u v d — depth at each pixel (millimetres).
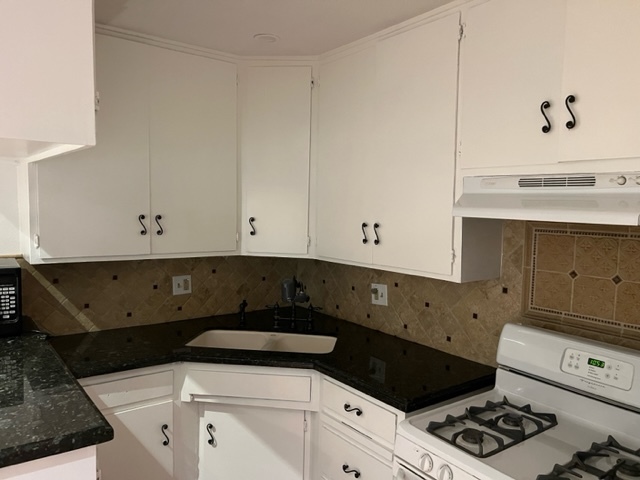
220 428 2004
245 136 2334
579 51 1257
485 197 1497
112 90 1948
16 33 1124
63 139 1195
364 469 1683
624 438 1378
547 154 1357
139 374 1858
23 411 1220
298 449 1973
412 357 1951
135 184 2033
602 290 1535
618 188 1195
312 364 1882
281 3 1682
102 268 2227
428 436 1354
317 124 2277
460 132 1618
